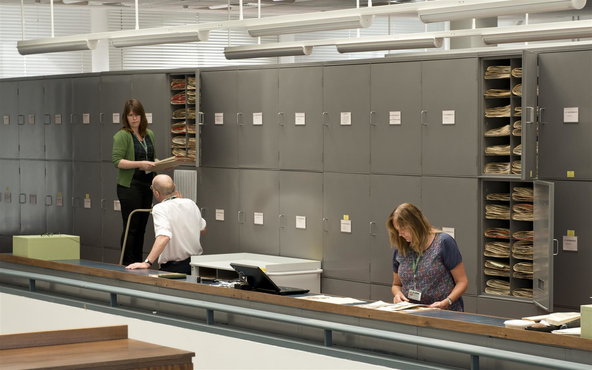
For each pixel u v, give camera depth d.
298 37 11.74
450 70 6.04
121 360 2.28
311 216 6.97
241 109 7.40
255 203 7.37
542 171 5.85
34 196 9.37
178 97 7.86
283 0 9.09
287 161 7.11
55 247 6.03
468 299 6.05
